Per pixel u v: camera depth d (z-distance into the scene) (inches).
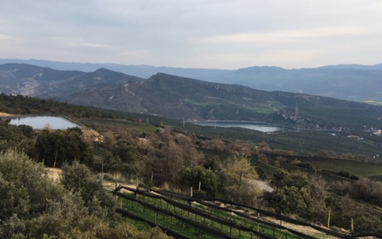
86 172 578.2
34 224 326.0
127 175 1347.2
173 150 2049.7
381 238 847.1
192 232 653.9
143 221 623.8
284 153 5029.5
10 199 370.9
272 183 1966.0
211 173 1275.8
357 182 2583.7
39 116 3661.4
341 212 1366.9
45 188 421.1
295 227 858.1
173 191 1140.5
